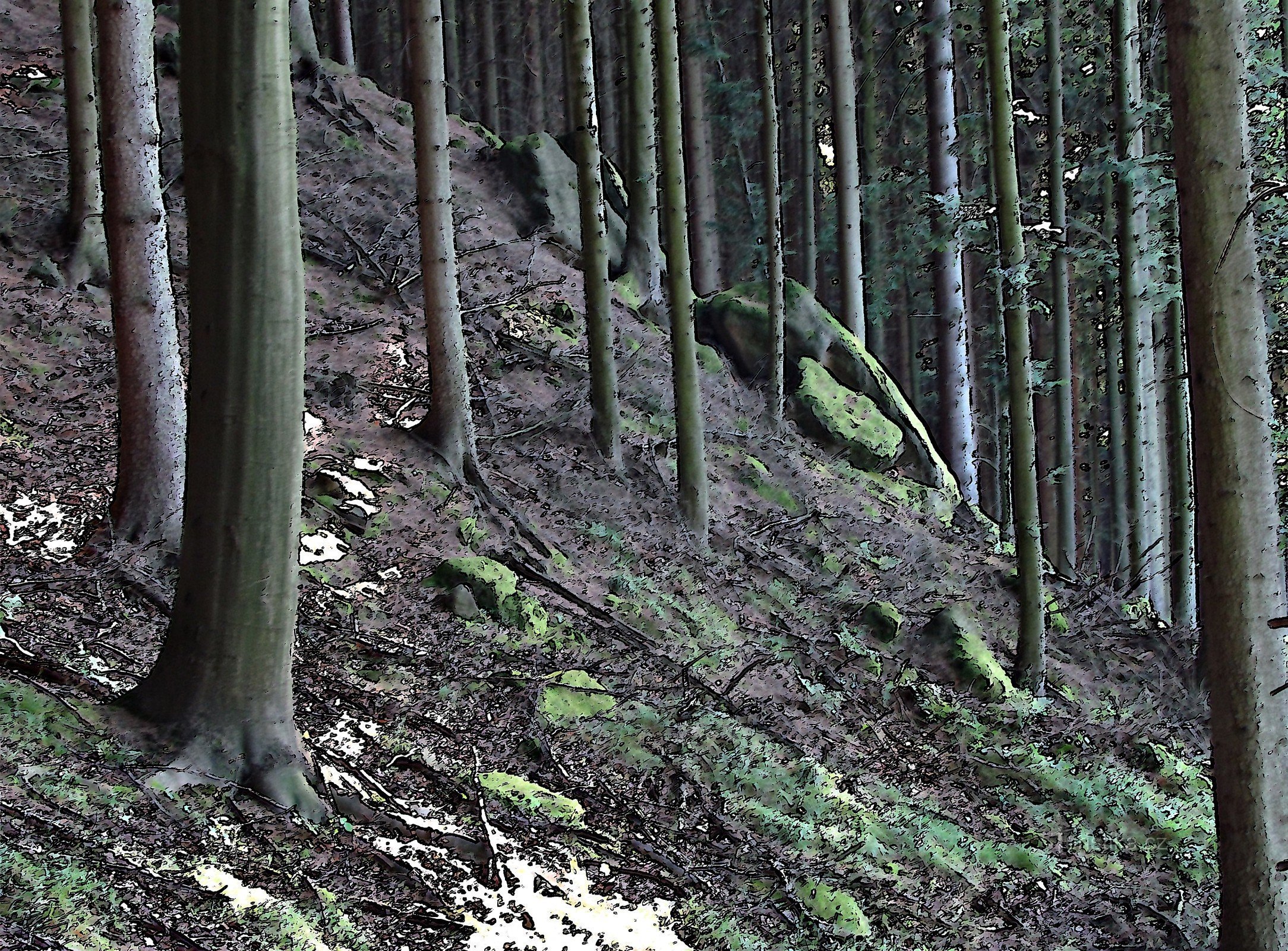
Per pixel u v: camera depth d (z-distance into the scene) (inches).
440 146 511.2
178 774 243.8
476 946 233.8
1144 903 378.0
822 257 1249.4
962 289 896.9
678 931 269.0
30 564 339.0
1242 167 273.0
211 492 251.9
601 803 317.7
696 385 569.3
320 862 239.0
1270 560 277.7
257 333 249.1
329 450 490.3
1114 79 706.8
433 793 288.8
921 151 1169.4
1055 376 802.2
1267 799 278.1
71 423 455.2
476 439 581.6
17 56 768.3
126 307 365.1
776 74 1253.1
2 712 240.4
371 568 416.5
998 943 324.2
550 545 505.4
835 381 827.4
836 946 290.0
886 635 556.7
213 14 242.5
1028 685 559.5
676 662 430.9
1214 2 270.4
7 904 185.2
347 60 1040.2
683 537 562.6
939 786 431.8
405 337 638.5
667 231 554.9
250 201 246.4
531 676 369.1
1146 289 696.4
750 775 365.4
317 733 295.3
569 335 738.2
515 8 1450.5
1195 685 630.5
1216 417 276.4
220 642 253.0
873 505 748.0
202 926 203.2
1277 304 548.4
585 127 577.3
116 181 362.6
